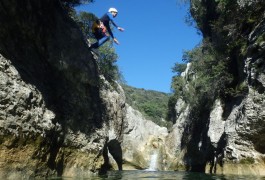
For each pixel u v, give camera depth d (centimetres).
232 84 2350
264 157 1675
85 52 1516
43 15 1244
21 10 1080
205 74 2784
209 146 2583
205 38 3066
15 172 882
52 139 1095
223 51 2494
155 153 4156
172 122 5444
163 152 4081
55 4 1423
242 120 1761
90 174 1404
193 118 3397
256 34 1836
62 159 1195
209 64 2723
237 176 1534
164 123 7131
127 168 3900
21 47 1096
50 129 1059
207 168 2452
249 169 1714
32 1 1166
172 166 3747
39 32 1200
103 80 2577
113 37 1080
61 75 1335
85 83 1488
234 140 1834
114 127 2875
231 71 2361
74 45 1432
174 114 5341
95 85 1596
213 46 2717
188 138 3462
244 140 1767
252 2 2009
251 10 2017
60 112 1246
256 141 1716
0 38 967
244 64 1933
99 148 1504
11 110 878
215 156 2244
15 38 1062
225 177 1462
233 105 2203
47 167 1063
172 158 3891
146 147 4209
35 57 1181
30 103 986
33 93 1020
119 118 3009
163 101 9931
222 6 2470
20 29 1087
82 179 1070
